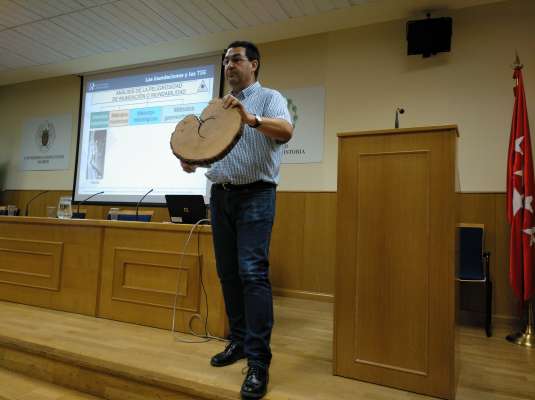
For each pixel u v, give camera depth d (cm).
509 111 285
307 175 345
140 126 423
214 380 140
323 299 324
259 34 356
